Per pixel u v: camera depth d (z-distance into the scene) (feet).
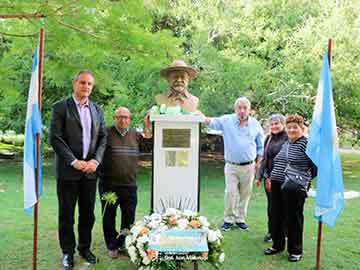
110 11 13.61
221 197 25.64
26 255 14.25
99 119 13.42
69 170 12.81
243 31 35.50
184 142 14.35
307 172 14.20
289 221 14.32
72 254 13.09
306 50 35.12
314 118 12.93
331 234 17.75
